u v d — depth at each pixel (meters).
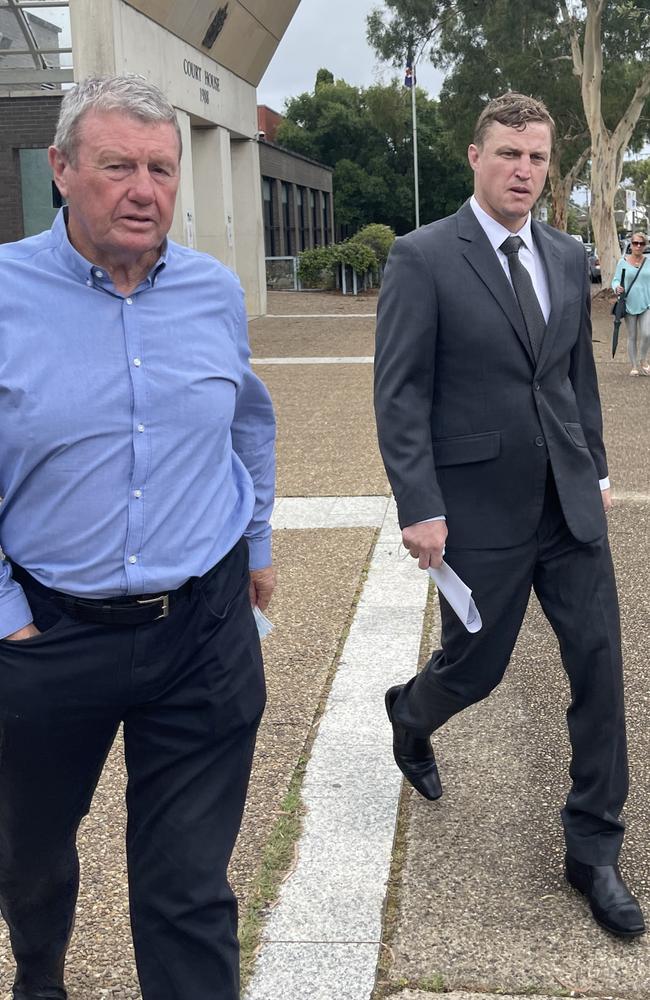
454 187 64.38
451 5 32.25
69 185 1.93
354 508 6.95
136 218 1.90
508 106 2.65
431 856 3.02
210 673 2.08
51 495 1.96
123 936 2.67
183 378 2.00
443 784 3.43
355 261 30.62
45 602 2.00
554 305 2.74
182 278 2.06
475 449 2.75
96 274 1.95
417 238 2.76
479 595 2.79
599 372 13.70
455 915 2.75
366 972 2.51
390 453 2.75
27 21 15.41
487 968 2.54
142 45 15.21
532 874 2.93
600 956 2.59
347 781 3.41
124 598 1.99
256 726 2.17
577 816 2.79
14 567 2.03
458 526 2.78
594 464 2.92
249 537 2.42
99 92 1.89
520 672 4.35
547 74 31.97
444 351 2.75
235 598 2.13
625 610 4.98
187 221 18.03
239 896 2.82
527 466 2.74
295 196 45.00
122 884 2.89
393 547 6.04
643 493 7.27
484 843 3.09
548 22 30.08
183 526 2.02
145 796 2.12
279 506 7.05
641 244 13.02
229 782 2.13
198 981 2.02
